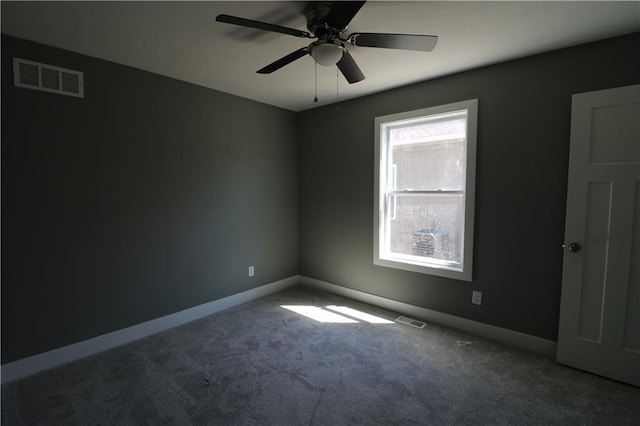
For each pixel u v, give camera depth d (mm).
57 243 2367
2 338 2160
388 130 3410
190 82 3078
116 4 1761
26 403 1954
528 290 2574
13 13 1847
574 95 2225
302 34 1750
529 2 1739
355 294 3754
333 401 1979
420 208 3234
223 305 3482
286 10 1830
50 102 2295
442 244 3109
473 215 2795
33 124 2227
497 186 2672
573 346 2324
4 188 2133
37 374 2264
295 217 4293
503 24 1981
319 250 4102
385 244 3508
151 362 2420
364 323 3109
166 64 2641
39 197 2273
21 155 2189
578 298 2287
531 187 2514
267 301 3719
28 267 2244
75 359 2457
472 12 1847
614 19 1915
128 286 2750
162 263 2965
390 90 3271
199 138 3195
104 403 1957
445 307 3045
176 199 3043
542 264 2500
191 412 1884
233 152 3512
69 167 2398
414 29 2043
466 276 2857
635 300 2094
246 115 3617
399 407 1928
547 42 2227
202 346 2662
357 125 3578
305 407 1928
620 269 2129
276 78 2955
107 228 2613
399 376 2238
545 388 2105
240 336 2838
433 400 1989
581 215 2244
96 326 2574
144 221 2830
